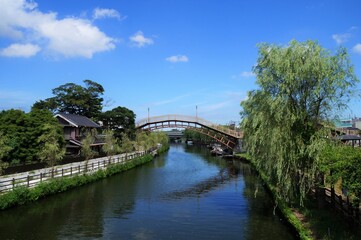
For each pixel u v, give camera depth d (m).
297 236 17.78
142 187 35.28
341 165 14.53
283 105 18.92
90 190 33.12
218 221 22.25
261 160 22.52
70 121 51.00
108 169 42.66
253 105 23.36
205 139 125.62
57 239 18.47
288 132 18.97
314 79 18.78
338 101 18.80
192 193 32.19
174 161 65.56
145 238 18.86
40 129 38.03
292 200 22.34
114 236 19.14
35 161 37.66
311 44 19.25
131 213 24.34
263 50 20.16
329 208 19.53
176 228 20.69
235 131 71.06
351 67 18.59
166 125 75.31
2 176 29.05
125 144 56.16
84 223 21.64
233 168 53.72
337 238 14.84
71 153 50.78
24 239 18.38
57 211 24.41
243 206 26.61
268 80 19.41
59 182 30.44
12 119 37.53
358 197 13.80
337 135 20.75
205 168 53.53
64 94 67.50
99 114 69.00
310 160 18.91
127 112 69.94
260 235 19.16
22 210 24.25
